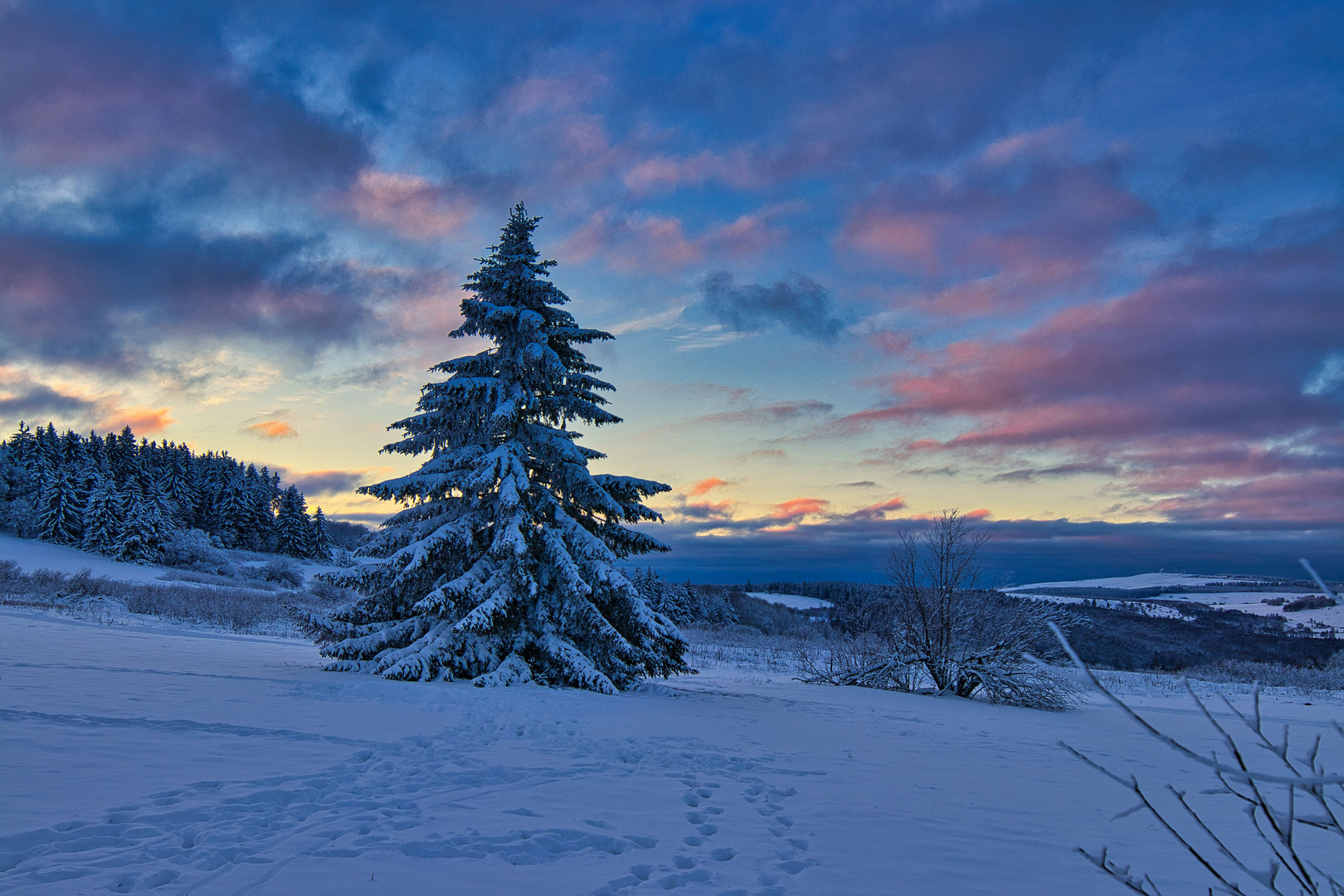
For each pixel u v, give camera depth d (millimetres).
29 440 100188
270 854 4953
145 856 4730
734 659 30344
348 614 16469
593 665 16047
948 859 5742
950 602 20766
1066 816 7348
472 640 15758
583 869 5090
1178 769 10469
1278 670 34250
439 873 4812
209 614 30828
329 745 8305
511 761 8281
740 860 5484
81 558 65875
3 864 4449
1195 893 5215
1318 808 8234
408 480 16531
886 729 12898
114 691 10164
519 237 18219
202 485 105188
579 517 18188
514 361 17266
